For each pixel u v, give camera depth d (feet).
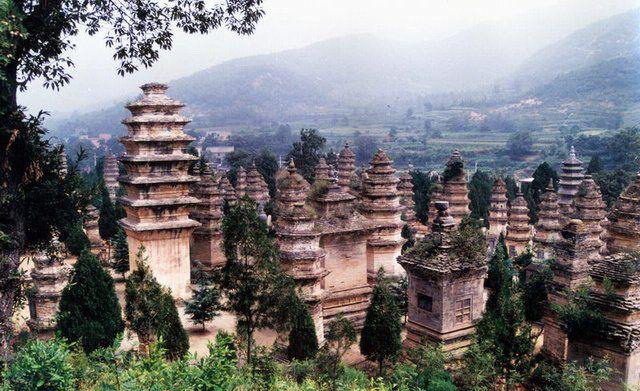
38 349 46.19
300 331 94.58
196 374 47.42
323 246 126.93
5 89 59.21
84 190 67.62
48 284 111.14
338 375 80.64
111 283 92.84
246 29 77.10
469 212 214.48
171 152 135.03
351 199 136.15
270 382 64.18
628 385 74.38
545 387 84.53
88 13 66.74
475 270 99.40
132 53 74.38
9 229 61.77
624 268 79.56
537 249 175.83
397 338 93.81
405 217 231.50
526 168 480.64
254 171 243.40
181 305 136.67
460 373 85.25
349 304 129.49
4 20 52.80
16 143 60.85
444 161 535.60
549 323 99.30
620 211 114.21
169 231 134.82
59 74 65.92
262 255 80.33
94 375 52.90
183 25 74.69
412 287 103.14
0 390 44.29
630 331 76.95
